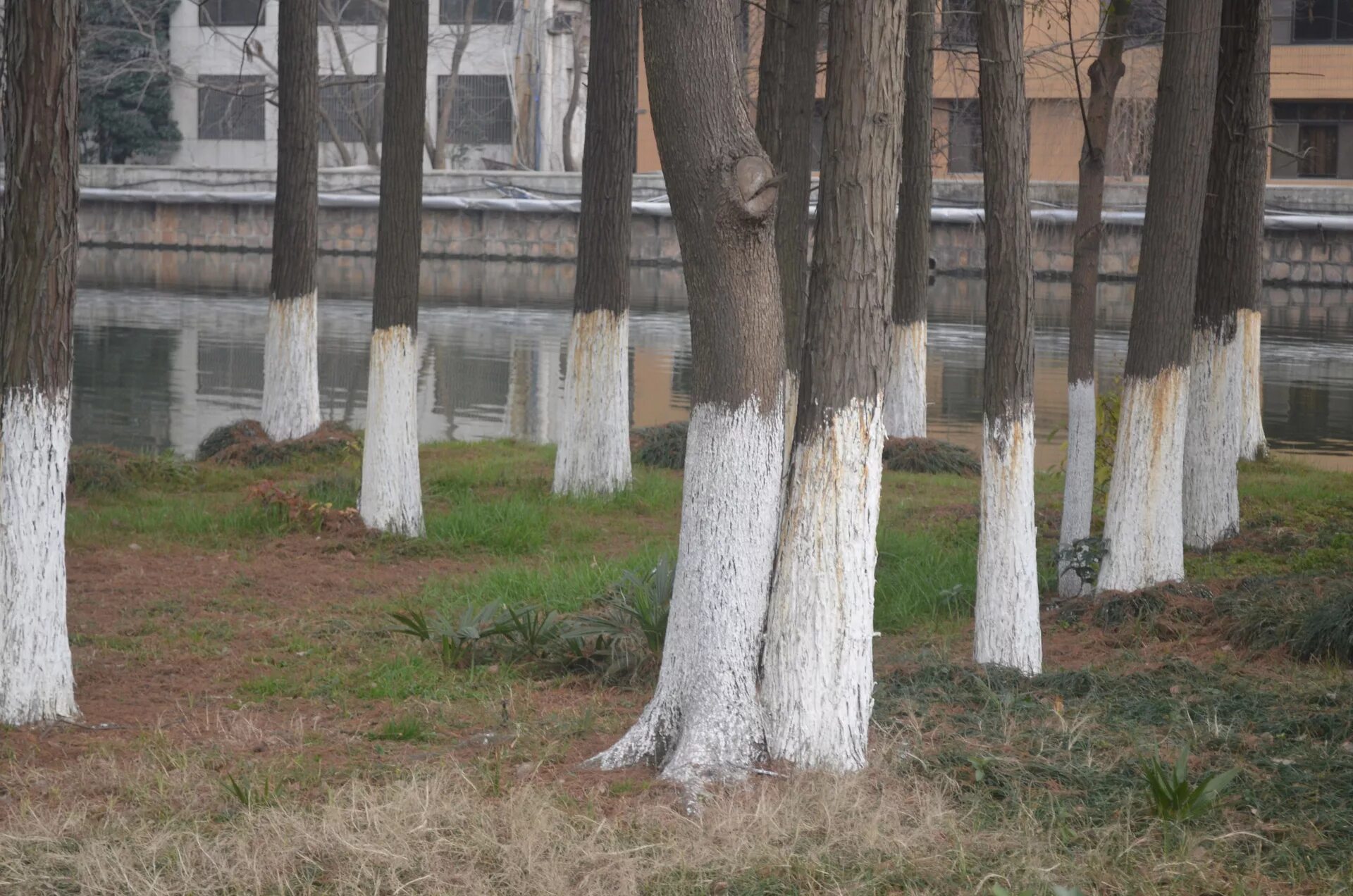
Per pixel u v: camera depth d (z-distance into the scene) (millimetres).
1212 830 5398
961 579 10164
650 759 6098
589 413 13930
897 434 16953
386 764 6270
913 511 13203
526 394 22828
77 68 6879
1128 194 42094
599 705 7402
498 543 11844
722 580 5996
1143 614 9102
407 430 11953
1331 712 6797
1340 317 35594
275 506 12211
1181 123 9156
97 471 13695
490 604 8594
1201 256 11852
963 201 45125
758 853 5031
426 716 7160
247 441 16062
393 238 11758
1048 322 34406
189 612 9477
